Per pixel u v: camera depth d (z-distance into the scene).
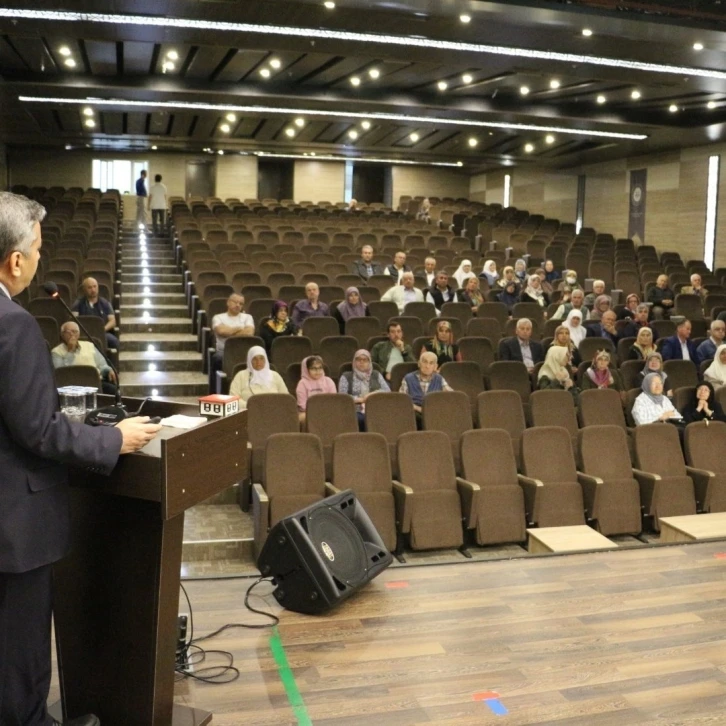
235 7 6.90
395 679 2.60
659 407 6.07
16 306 1.65
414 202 17.05
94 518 1.98
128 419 1.83
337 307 7.80
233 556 4.53
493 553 4.88
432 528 4.72
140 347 7.98
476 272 11.20
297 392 5.71
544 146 15.03
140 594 1.95
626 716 2.43
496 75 9.98
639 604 3.21
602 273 12.30
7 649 1.73
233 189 18.44
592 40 7.45
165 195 14.16
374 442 4.78
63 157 17.83
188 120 13.73
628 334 7.94
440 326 6.67
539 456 5.16
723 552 3.83
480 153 16.58
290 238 11.64
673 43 7.43
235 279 8.73
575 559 3.71
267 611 3.08
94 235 10.96
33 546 1.68
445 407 5.54
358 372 5.89
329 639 2.87
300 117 12.10
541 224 15.53
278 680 2.58
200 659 2.70
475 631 2.95
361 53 8.22
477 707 2.45
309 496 4.52
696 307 9.80
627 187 15.20
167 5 6.89
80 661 2.04
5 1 6.78
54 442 1.63
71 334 5.81
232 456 2.04
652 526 5.33
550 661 2.74
